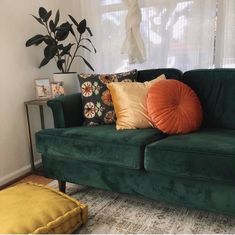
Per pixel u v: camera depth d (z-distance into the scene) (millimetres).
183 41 2439
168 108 1726
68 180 1906
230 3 2211
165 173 1464
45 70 2684
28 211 1425
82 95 2096
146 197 1618
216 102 1922
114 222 1602
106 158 1629
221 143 1428
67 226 1444
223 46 2303
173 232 1483
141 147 1523
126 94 1882
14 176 2354
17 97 2371
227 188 1357
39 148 1918
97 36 2855
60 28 2377
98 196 1938
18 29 2342
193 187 1446
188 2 2355
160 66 2586
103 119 2027
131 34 2520
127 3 2494
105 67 2885
